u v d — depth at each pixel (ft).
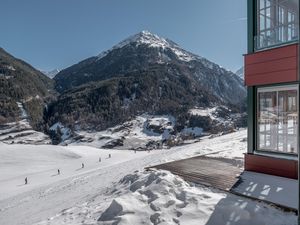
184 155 42.60
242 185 22.77
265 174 25.82
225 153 38.34
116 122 517.96
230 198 19.93
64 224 19.60
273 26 28.14
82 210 22.20
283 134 27.02
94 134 469.98
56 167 177.06
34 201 39.22
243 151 39.70
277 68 25.09
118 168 50.75
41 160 199.52
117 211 18.56
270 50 25.62
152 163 40.09
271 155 26.02
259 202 19.29
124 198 19.85
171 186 21.47
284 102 27.32
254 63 26.91
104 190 29.17
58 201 33.09
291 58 24.09
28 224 25.14
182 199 19.70
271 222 16.74
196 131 467.11
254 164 27.02
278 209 18.28
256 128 27.30
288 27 29.01
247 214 17.43
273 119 27.35
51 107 581.94
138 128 492.54
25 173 159.84
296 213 17.54
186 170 28.14
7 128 471.62
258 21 27.17
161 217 17.60
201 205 18.66
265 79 26.00
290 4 28.81
